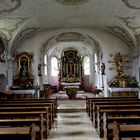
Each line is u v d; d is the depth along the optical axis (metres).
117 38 20.62
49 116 10.15
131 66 20.50
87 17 17.09
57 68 31.23
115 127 5.77
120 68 20.28
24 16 16.06
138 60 18.77
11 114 7.97
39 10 15.14
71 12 15.84
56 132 9.92
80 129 10.48
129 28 18.06
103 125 8.22
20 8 14.38
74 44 29.73
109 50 20.58
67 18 17.30
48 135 9.37
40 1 13.45
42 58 23.50
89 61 30.33
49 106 10.56
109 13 16.06
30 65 20.52
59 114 15.03
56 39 25.00
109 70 20.50
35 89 19.72
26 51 20.59
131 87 19.28
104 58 20.59
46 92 23.58
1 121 6.40
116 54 20.50
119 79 19.72
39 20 17.45
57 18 17.23
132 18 16.69
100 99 13.58
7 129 6.29
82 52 31.20
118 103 10.91
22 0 13.05
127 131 5.10
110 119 7.07
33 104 11.19
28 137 4.89
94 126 10.95
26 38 20.50
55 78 31.02
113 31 19.95
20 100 13.96
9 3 13.32
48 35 20.62
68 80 29.30
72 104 18.95
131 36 18.62
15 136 4.86
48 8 14.84
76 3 14.02
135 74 19.70
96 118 10.29
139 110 8.09
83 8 15.01
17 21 16.75
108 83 20.23
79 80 29.53
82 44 28.91
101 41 20.59
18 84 20.38
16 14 15.41
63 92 26.80
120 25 18.17
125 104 10.66
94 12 15.88
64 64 30.59
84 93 27.44
